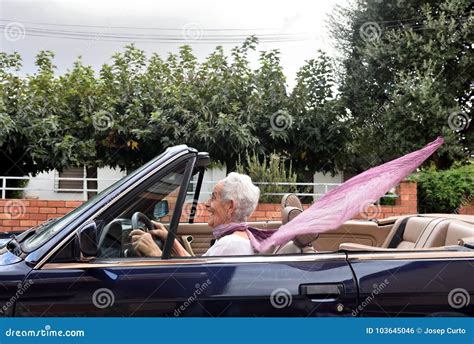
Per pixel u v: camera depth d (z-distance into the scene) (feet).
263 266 6.81
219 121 24.07
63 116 26.23
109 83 26.89
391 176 6.97
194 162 7.55
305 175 28.78
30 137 24.52
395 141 28.32
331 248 11.88
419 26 30.96
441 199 25.57
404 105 27.78
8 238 9.46
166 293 6.61
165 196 7.47
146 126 25.91
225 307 6.58
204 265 6.82
